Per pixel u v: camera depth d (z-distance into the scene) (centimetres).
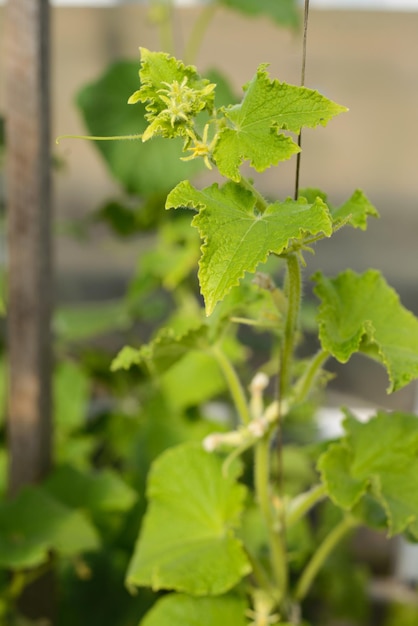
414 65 151
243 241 85
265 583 110
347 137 156
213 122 88
